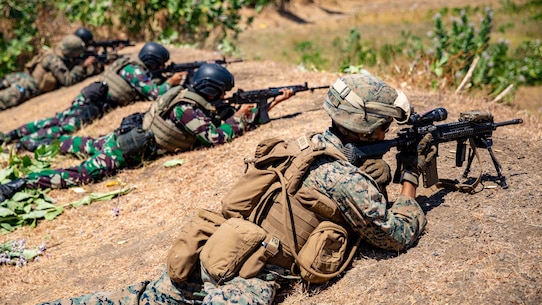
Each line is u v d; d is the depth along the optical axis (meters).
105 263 4.12
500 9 25.06
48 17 13.14
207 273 2.89
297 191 2.88
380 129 3.01
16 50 12.01
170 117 5.47
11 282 4.13
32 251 4.46
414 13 25.34
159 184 5.15
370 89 2.92
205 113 5.44
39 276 4.13
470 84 7.33
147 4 12.45
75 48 9.45
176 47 11.38
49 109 8.77
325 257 2.89
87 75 9.71
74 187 5.47
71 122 7.03
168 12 12.69
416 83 7.39
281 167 2.92
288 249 2.88
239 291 2.77
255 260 2.84
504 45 10.10
